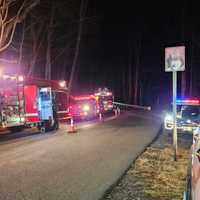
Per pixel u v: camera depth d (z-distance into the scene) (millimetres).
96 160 11359
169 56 10742
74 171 9852
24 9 27484
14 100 19078
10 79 18859
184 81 43625
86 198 7430
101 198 7406
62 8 37531
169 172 9664
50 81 22156
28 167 10430
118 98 62406
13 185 8484
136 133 19109
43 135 18891
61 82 23297
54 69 52219
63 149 13680
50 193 7805
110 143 15250
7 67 18719
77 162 11078
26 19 33969
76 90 54812
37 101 20375
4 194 7777
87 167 10344
